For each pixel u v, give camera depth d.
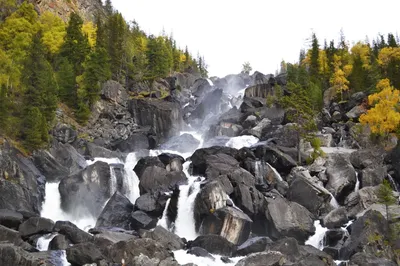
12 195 55.84
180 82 140.38
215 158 62.97
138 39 144.88
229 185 57.00
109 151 78.44
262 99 102.94
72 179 62.28
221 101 117.19
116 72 108.81
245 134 84.56
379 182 61.69
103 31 115.69
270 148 66.75
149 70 113.44
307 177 62.25
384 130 76.31
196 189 56.91
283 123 87.44
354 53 132.50
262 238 46.50
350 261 41.91
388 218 49.66
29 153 65.88
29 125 67.56
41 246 47.09
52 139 70.69
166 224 56.62
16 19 102.88
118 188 64.88
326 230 52.16
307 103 81.31
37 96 74.12
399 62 108.62
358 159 66.44
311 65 120.62
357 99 93.94
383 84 91.00
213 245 46.53
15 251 39.75
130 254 41.06
